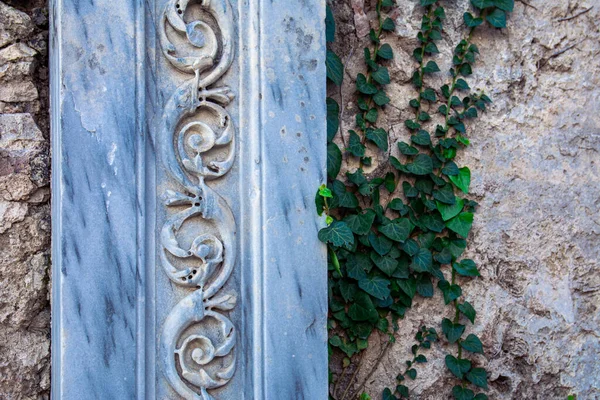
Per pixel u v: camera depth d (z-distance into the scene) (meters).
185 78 1.27
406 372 1.41
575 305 1.48
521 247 1.47
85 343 1.18
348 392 1.40
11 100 1.25
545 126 1.50
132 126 1.22
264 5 1.28
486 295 1.45
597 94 1.51
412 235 1.43
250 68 1.29
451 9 1.47
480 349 1.42
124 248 1.21
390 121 1.44
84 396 1.18
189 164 1.26
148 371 1.23
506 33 1.49
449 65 1.46
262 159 1.27
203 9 1.28
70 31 1.20
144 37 1.24
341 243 1.29
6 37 1.25
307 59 1.30
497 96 1.48
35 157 1.25
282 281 1.27
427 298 1.43
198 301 1.25
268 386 1.25
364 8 1.45
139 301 1.21
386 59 1.45
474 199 1.46
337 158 1.36
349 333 1.40
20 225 1.24
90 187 1.20
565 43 1.51
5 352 1.22
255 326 1.26
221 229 1.27
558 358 1.47
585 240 1.50
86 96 1.20
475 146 1.46
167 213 1.25
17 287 1.23
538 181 1.49
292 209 1.28
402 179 1.44
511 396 1.45
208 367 1.25
